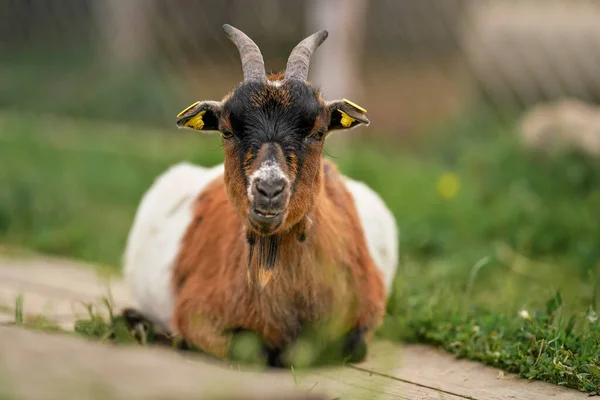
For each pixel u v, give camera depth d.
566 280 13.05
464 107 23.12
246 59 8.87
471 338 9.81
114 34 25.89
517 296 11.75
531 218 15.13
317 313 9.04
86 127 23.91
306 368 8.91
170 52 27.47
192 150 19.48
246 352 8.96
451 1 25.78
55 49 28.00
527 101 23.02
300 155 8.37
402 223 15.34
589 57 22.23
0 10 29.84
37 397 5.12
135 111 24.70
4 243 15.68
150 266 10.69
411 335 10.43
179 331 9.58
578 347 9.11
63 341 6.11
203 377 5.71
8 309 11.16
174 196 11.10
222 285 9.06
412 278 12.38
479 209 15.85
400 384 8.80
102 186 18.56
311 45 9.05
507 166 16.97
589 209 15.14
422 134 23.34
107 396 5.17
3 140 21.22
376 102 26.16
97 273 13.46
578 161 16.53
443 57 26.41
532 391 8.56
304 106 8.41
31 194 16.92
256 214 8.04
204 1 27.80
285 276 8.83
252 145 8.29
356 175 16.91
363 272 9.41
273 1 26.78
